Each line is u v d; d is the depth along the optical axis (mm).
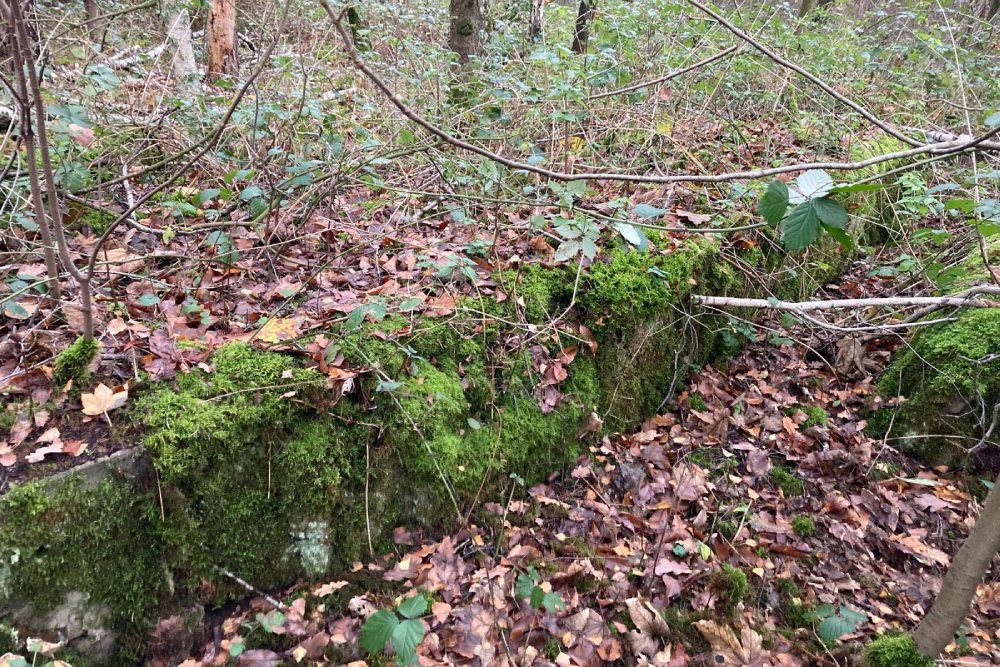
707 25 5387
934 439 3320
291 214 3439
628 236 2371
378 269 3221
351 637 2277
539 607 2402
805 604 2594
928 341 3504
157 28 5090
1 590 1854
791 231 1233
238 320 2785
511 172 3670
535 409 2998
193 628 2205
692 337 3725
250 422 2258
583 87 4168
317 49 4477
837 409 3666
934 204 3590
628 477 3111
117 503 2027
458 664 2223
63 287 2711
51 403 2154
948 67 6191
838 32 6664
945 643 2121
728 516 2967
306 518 2375
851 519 2998
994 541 1896
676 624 2451
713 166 4531
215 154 3580
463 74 4930
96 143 3607
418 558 2545
